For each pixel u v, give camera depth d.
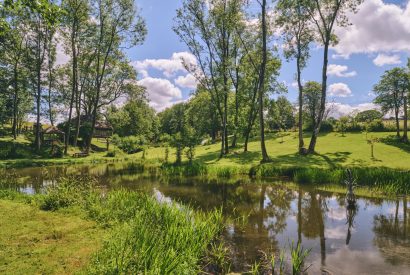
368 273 7.47
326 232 10.70
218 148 47.38
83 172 27.34
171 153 45.56
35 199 13.17
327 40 34.19
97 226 9.73
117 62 49.00
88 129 57.28
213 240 9.70
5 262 7.04
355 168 21.34
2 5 12.06
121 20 45.16
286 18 36.66
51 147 44.66
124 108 72.75
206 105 62.06
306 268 7.75
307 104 66.44
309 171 21.48
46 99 52.31
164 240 7.80
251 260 8.24
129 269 6.29
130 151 52.47
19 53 47.00
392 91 46.47
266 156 30.95
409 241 9.75
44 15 13.05
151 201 11.82
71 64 50.84
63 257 7.34
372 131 52.19
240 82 42.59
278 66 38.56
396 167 26.23
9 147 41.09
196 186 20.03
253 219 12.34
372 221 12.03
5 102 56.16
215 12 35.78
